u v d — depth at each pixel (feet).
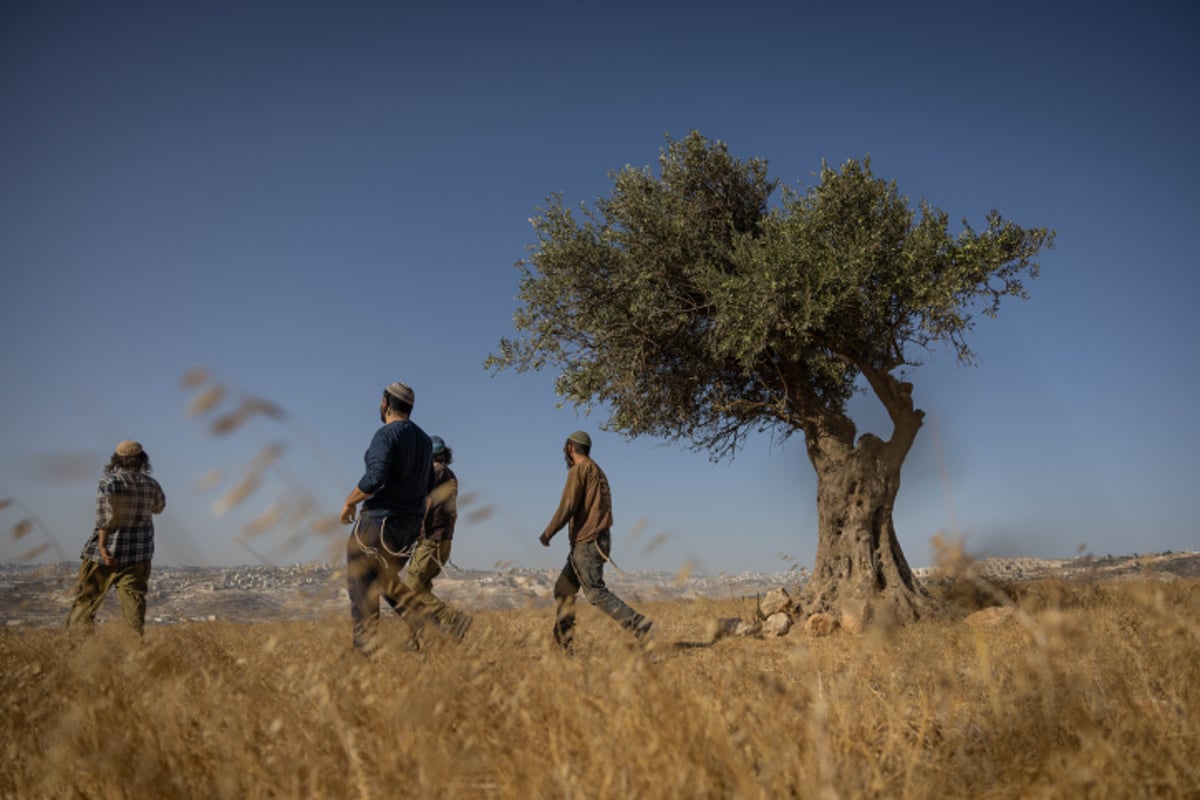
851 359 33.09
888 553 31.71
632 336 34.32
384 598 17.54
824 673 13.08
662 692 9.09
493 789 7.84
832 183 31.68
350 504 18.48
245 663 11.10
